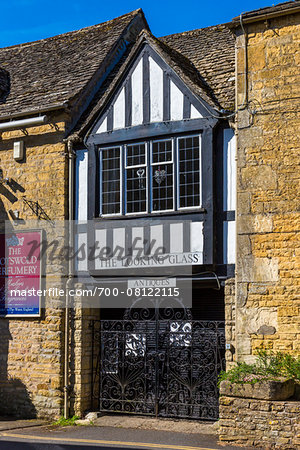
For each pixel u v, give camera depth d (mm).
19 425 10789
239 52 10289
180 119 10938
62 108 11984
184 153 10898
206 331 10945
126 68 11625
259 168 9906
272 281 9586
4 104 13203
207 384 10617
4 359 12078
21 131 12445
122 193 11344
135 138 11305
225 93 11141
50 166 12094
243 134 10094
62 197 11891
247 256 9812
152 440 9203
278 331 9438
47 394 11477
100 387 11539
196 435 9547
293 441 8297
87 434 9797
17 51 15812
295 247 9492
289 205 9617
